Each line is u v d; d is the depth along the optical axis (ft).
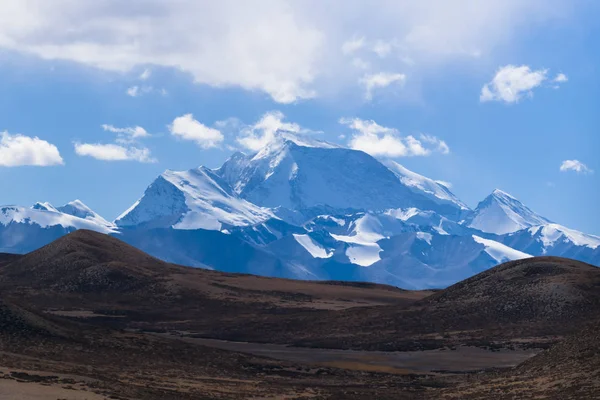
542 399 332.60
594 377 350.84
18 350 426.92
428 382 478.18
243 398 369.91
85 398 306.35
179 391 370.32
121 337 494.59
